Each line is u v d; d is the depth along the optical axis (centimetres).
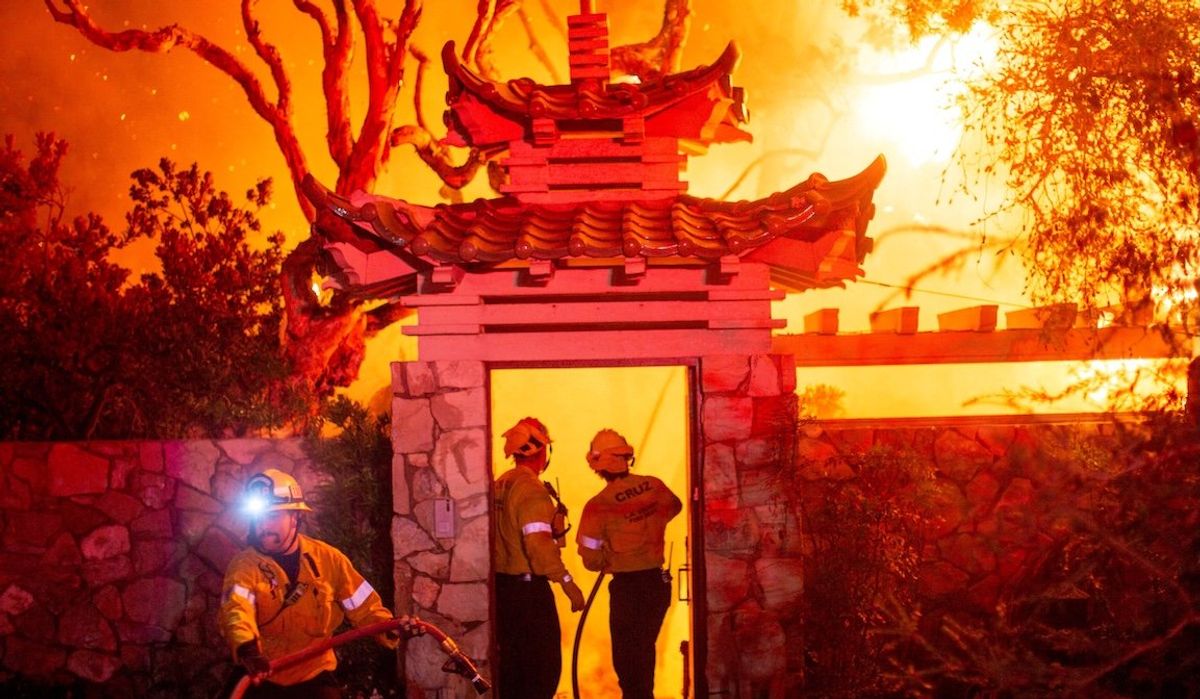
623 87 623
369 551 707
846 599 646
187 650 711
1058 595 545
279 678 482
